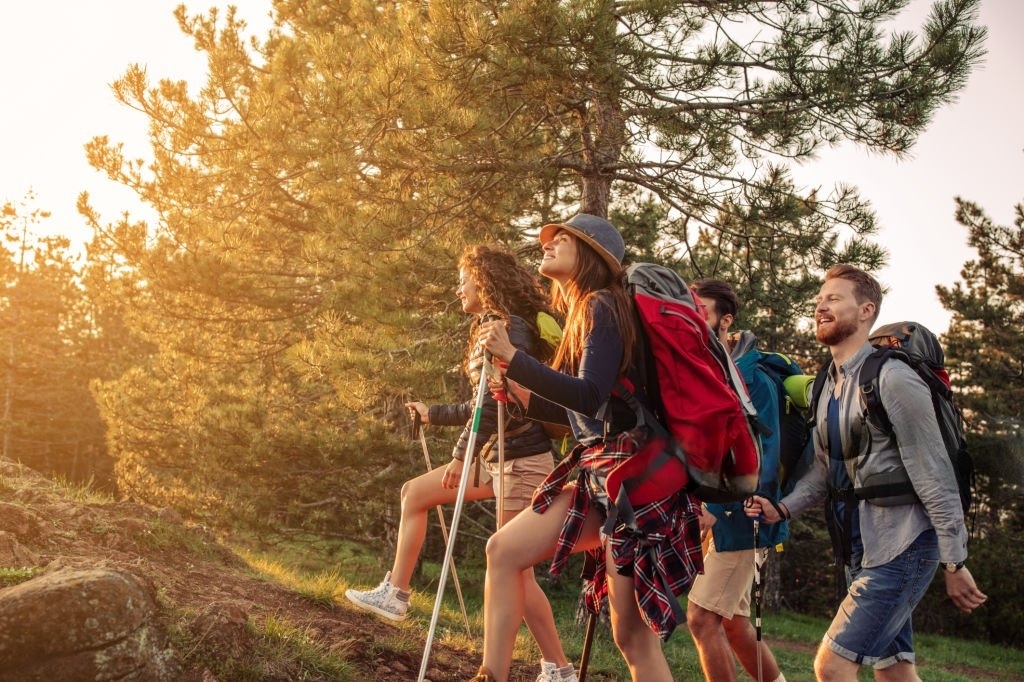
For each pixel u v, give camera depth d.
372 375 8.45
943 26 8.49
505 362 2.47
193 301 11.10
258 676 3.04
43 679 2.37
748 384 3.72
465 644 4.37
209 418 11.51
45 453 42.09
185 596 3.58
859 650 3.01
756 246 10.10
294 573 5.63
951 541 2.88
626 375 2.59
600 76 7.75
